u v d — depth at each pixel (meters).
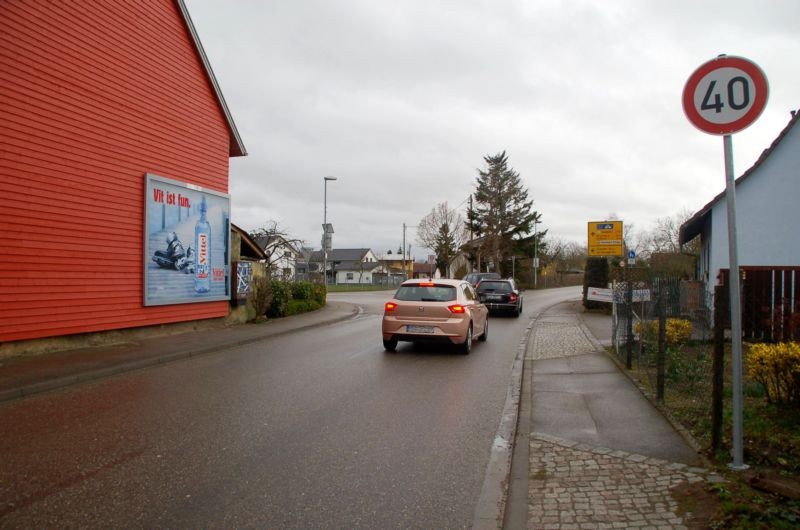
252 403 6.98
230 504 4.00
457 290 11.71
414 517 3.84
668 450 5.11
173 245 13.31
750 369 6.26
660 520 3.69
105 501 4.02
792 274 11.24
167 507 3.93
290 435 5.65
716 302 4.83
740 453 4.41
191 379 8.52
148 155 12.62
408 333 11.27
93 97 11.09
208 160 14.85
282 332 14.56
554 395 7.61
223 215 15.37
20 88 9.55
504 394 7.76
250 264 16.75
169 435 5.62
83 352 10.28
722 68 4.46
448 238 63.25
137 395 7.41
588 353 11.48
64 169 10.43
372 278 94.44
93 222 11.09
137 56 12.27
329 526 3.69
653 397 7.23
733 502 3.73
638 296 10.84
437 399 7.40
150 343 11.66
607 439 5.53
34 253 9.84
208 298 14.66
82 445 5.29
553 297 41.25
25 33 9.66
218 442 5.40
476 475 4.65
